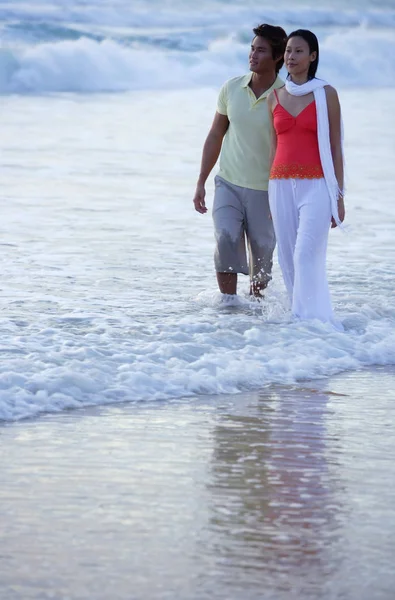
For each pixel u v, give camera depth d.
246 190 13.20
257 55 12.76
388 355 11.12
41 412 8.80
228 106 13.15
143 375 9.70
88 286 14.15
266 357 10.67
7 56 47.22
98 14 60.75
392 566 5.90
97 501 6.83
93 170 26.11
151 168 26.73
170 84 50.88
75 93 46.47
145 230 18.73
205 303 13.36
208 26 62.41
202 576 5.73
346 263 16.22
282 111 12.11
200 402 9.30
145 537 6.26
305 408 9.18
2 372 9.52
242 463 7.66
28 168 26.09
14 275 14.72
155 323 12.01
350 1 72.19
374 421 8.82
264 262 13.48
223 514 6.64
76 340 10.98
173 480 7.26
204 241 17.84
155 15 62.19
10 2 60.50
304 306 12.20
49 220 19.42
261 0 69.38
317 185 12.10
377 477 7.41
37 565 5.85
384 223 19.95
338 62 57.12
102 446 7.98
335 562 5.94
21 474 7.30
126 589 5.57
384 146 31.50
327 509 6.77
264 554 6.04
